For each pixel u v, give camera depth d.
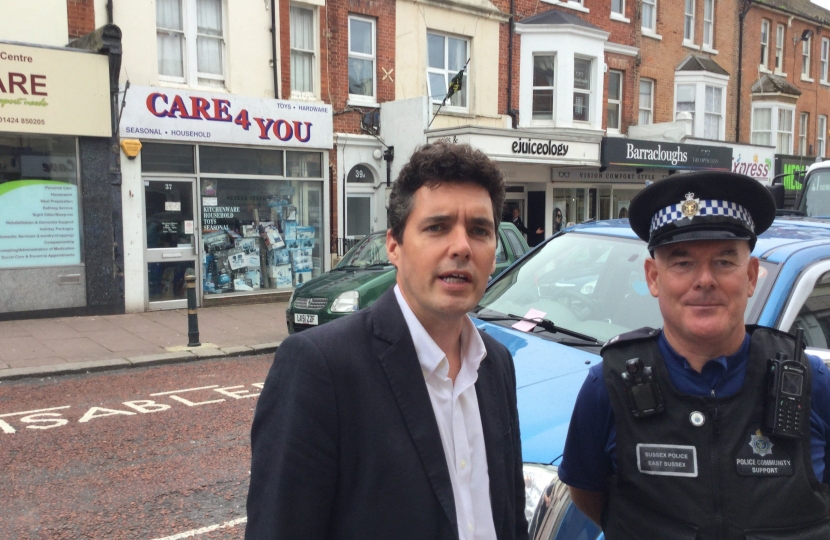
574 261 4.03
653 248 1.88
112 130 11.15
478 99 16.38
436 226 1.59
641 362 1.83
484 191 1.62
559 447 2.38
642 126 19.78
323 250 13.96
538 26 17.12
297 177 13.48
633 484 1.80
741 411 1.74
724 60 22.73
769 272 3.11
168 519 4.18
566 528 2.18
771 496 1.67
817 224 4.08
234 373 8.16
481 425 1.68
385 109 14.60
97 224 11.15
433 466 1.50
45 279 10.80
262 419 1.51
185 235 12.16
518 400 2.75
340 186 14.12
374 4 14.32
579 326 3.50
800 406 1.70
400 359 1.55
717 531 1.68
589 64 18.33
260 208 13.07
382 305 1.62
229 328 10.68
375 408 1.49
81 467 5.02
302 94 13.62
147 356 8.71
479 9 16.06
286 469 1.42
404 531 1.45
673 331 1.84
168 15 11.95
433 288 1.57
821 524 1.70
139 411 6.48
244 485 4.72
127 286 11.53
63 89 10.55
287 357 1.51
